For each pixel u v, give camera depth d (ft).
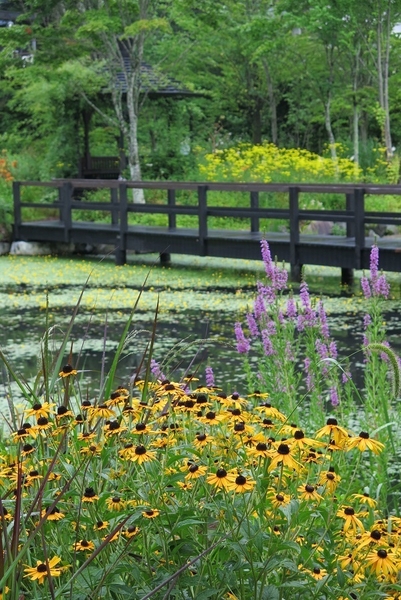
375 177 71.77
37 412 8.57
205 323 34.76
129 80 71.36
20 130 93.45
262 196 64.90
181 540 7.91
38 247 60.64
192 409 9.36
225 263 53.93
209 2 70.85
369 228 54.29
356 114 79.51
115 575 7.93
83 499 8.06
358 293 40.42
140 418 9.53
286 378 17.43
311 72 85.46
